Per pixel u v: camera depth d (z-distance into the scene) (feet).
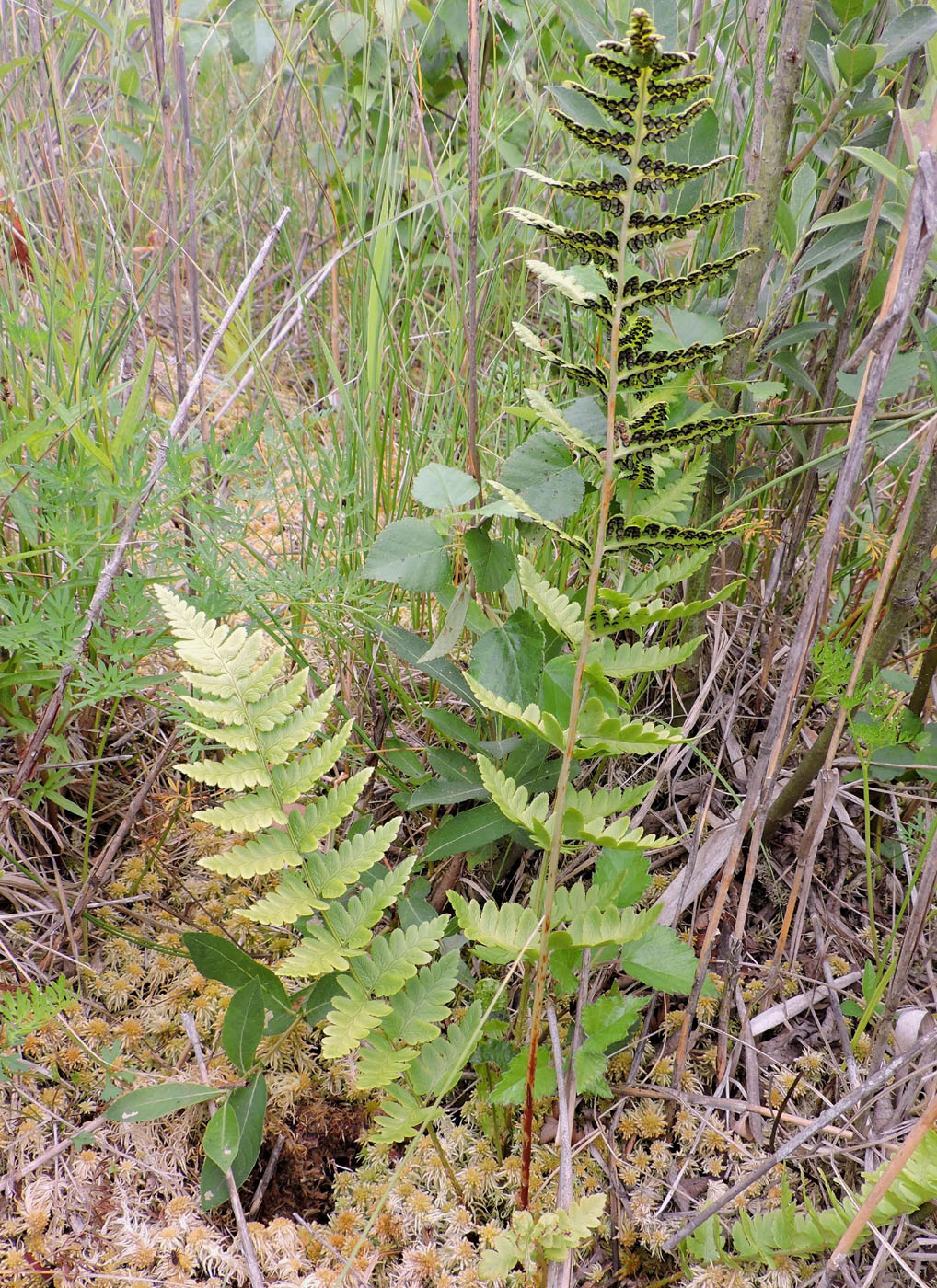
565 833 3.25
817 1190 4.35
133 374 6.59
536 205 7.14
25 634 4.26
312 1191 4.41
